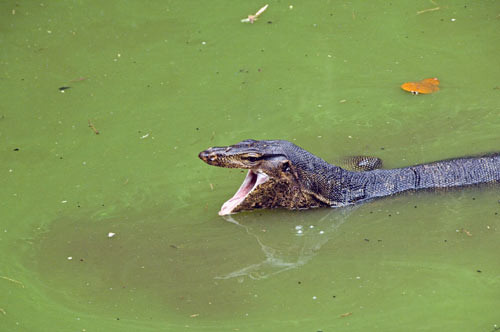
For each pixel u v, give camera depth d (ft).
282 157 36.40
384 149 41.86
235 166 36.40
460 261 32.71
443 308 29.68
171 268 33.50
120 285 32.55
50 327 30.01
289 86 47.80
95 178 40.11
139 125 44.52
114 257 34.45
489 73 47.98
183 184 39.55
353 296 30.83
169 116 45.29
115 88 48.37
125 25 55.52
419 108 45.21
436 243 34.19
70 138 43.62
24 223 36.99
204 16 56.39
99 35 54.39
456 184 38.91
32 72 50.34
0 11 57.57
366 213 37.27
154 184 39.60
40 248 35.27
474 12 54.90
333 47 51.70
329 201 37.86
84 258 34.47
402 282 31.53
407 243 34.42
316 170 37.63
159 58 51.42
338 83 47.91
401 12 55.52
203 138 42.98
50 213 37.65
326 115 44.93
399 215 36.86
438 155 41.09
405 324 28.89
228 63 50.55
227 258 34.04
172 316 30.35
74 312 30.94
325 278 32.19
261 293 31.42
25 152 42.47
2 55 52.26
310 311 30.07
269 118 44.70
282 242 35.19
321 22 54.70
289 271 32.86
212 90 47.75
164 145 42.57
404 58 50.11
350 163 40.50
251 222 36.86
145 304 31.19
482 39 51.55
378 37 52.60
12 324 30.25
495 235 34.55
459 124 43.55
